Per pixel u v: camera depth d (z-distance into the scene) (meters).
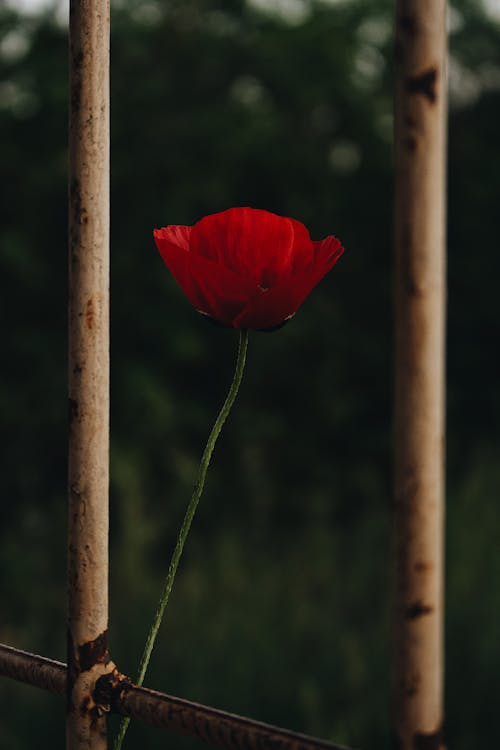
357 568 5.25
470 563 4.30
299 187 8.99
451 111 9.45
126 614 4.68
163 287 8.33
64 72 8.27
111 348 8.30
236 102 9.01
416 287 0.51
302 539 6.63
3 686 4.30
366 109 9.13
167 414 7.99
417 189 0.51
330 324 8.98
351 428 8.96
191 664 3.97
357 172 9.34
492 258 9.12
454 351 9.11
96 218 0.65
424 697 0.51
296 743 0.56
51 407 8.20
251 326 0.69
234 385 0.69
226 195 8.69
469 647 3.61
